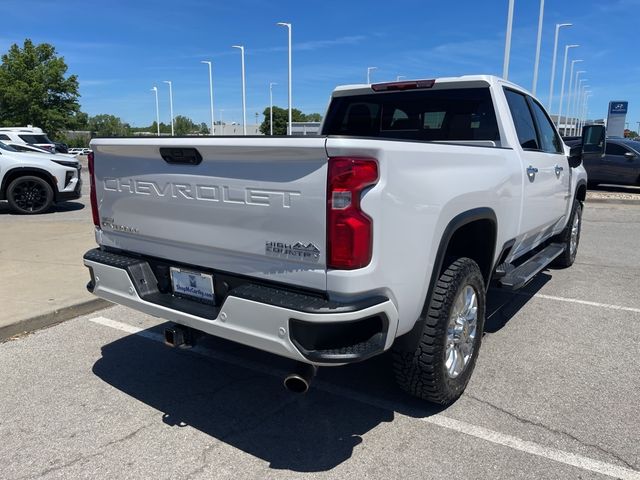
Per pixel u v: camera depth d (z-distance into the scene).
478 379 3.69
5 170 10.70
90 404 3.38
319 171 2.36
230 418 3.24
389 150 2.43
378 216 2.40
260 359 4.09
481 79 4.15
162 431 3.09
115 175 3.29
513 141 4.15
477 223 3.59
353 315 2.39
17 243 7.65
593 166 16.33
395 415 3.25
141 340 4.41
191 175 2.84
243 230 2.67
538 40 23.28
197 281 3.00
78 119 52.59
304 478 2.67
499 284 4.08
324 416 3.25
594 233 9.63
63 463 2.78
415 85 4.45
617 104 32.97
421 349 3.00
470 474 2.69
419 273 2.74
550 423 3.14
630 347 4.26
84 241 7.80
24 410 3.30
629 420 3.17
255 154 2.52
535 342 4.36
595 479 2.64
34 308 4.75
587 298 5.56
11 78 48.31
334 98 5.10
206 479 2.67
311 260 2.45
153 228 3.14
